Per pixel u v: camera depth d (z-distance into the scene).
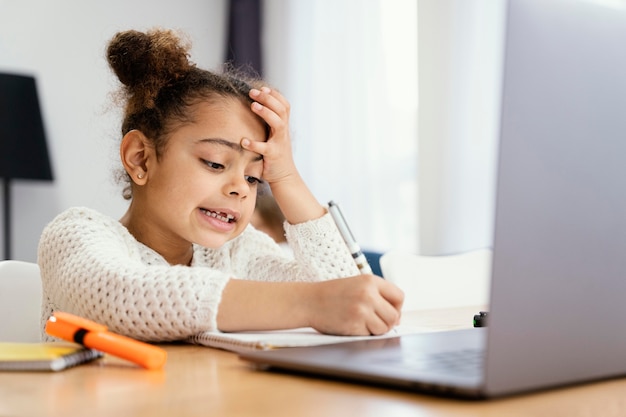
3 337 1.13
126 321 0.76
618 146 0.47
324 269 1.15
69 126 3.67
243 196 1.02
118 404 0.45
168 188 1.03
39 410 0.44
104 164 3.70
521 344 0.43
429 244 3.12
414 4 3.27
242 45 3.98
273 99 1.04
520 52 0.41
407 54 3.30
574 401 0.44
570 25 0.43
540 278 0.43
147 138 1.05
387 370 0.48
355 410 0.42
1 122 3.17
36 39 3.61
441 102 3.07
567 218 0.44
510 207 0.41
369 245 3.43
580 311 0.46
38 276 1.19
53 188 3.62
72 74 3.69
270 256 1.24
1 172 3.16
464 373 0.46
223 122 1.01
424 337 0.66
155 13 3.92
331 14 3.62
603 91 0.46
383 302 0.76
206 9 4.08
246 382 0.52
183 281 0.77
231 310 0.76
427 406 0.43
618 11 0.46
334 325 0.75
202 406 0.44
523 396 0.45
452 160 3.04
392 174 3.36
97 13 3.76
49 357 0.57
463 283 1.72
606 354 0.48
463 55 3.00
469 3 2.98
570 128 0.44
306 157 3.72
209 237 1.03
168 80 1.04
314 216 1.18
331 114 3.61
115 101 1.17
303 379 0.52
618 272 0.48
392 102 3.36
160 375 0.56
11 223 3.42
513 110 0.41
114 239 0.96
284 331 0.80
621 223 0.48
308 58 3.73
